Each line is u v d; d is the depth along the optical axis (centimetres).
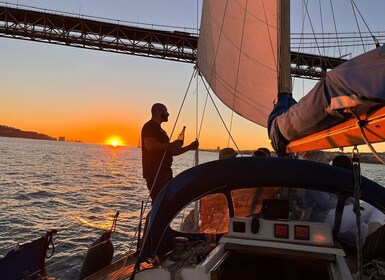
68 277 937
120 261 355
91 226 1709
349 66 166
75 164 7531
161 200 299
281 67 563
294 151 388
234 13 677
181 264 273
